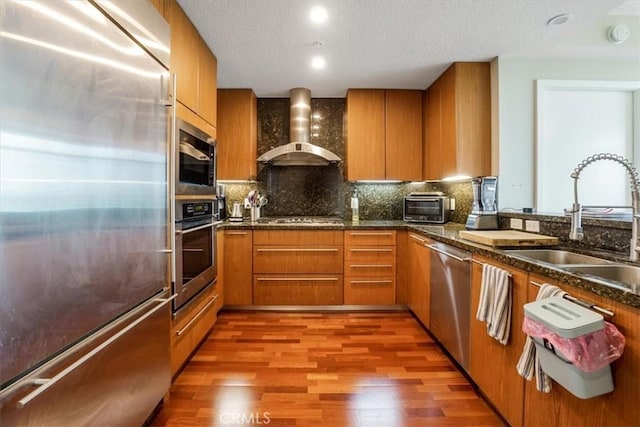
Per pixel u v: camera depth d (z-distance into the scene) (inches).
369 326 110.7
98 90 43.3
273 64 110.3
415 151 137.2
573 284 43.8
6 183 31.1
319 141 148.4
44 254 35.4
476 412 66.0
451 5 76.3
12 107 31.5
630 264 55.1
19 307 32.7
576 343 37.4
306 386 74.9
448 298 85.5
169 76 65.6
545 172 110.8
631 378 36.1
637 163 111.7
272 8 77.0
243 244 122.6
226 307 126.3
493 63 108.0
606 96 112.0
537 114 107.0
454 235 90.7
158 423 62.3
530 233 83.4
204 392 72.4
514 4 76.1
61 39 37.1
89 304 42.4
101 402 45.1
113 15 46.4
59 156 37.1
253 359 87.5
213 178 98.0
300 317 119.3
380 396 71.2
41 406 35.4
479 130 109.7
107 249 45.9
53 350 36.9
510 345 57.8
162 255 63.1
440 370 82.1
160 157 61.7
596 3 75.7
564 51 102.1
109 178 46.0
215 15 79.7
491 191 106.1
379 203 150.6
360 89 136.0
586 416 41.4
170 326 67.4
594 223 66.7
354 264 123.0
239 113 134.8
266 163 145.6
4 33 30.5
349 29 87.0
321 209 149.9
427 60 107.7
